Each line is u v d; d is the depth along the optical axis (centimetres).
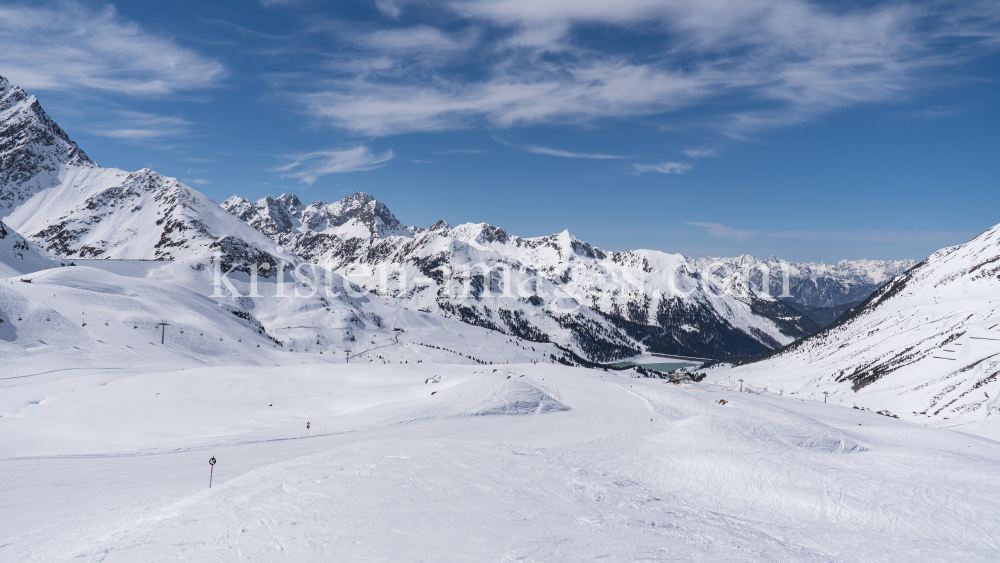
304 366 12119
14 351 10144
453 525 2345
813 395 17150
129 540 2100
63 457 4931
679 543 2470
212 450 5403
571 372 12769
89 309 13912
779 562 2467
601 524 2584
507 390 8900
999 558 2867
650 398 9825
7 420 6631
